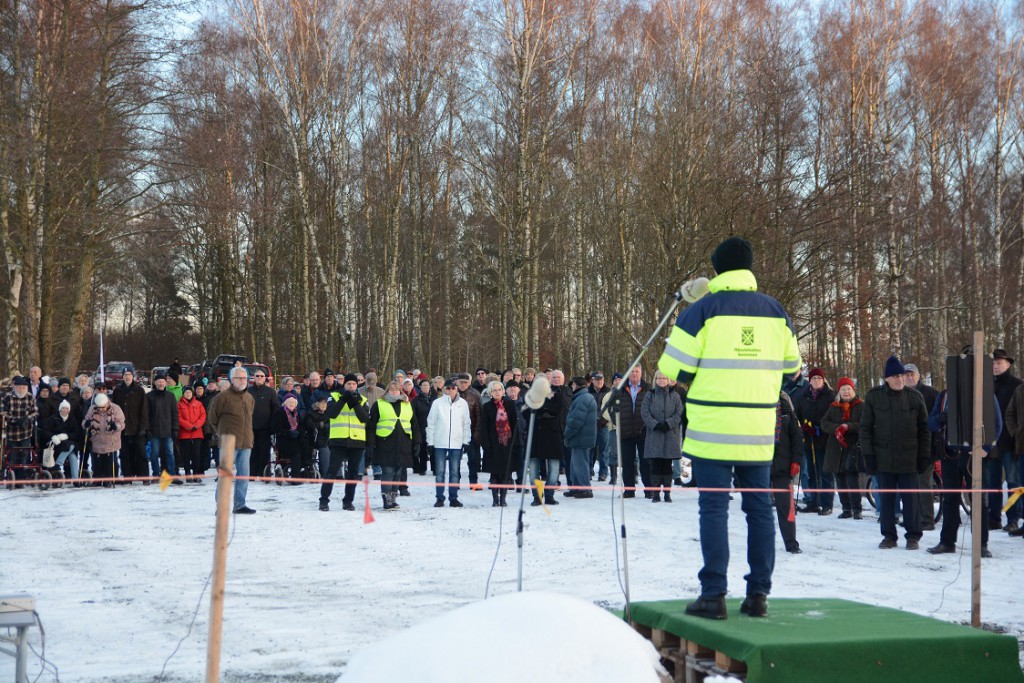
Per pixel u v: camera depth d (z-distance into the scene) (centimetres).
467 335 6206
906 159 3759
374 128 4225
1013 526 1156
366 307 6228
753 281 537
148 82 2797
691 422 530
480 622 382
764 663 440
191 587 857
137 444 1803
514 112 3069
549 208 3475
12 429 1712
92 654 634
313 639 670
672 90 2792
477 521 1270
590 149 3625
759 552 524
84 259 2909
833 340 4447
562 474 1934
